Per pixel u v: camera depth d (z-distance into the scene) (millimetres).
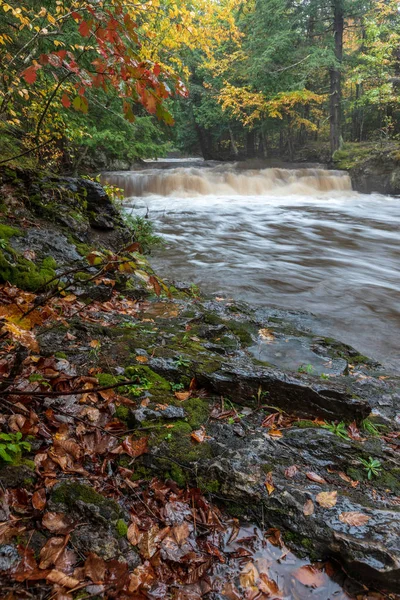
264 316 5219
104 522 1874
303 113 29156
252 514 2094
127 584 1649
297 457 2479
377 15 21047
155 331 3924
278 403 2994
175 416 2672
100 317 4039
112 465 2260
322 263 8117
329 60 20438
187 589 1702
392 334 5066
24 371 2707
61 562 1665
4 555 1621
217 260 8070
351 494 2254
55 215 5602
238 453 2416
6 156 6238
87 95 8797
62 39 7461
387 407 3328
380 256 8789
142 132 15023
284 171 20297
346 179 20031
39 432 2281
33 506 1868
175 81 1802
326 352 4227
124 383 2113
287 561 1891
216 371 3160
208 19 7758
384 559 1811
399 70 25016
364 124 29469
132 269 2006
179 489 2209
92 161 18375
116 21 1690
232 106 24719
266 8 20641
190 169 20312
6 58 6773
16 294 3641
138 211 13422
